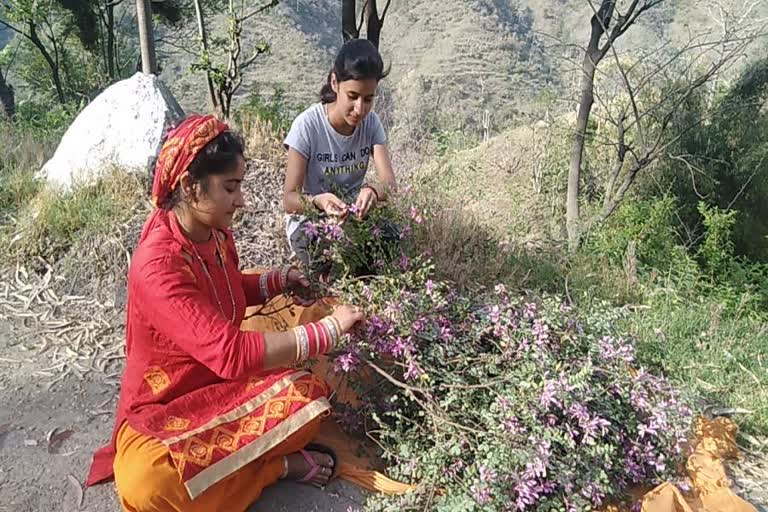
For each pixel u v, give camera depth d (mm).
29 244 4512
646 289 4922
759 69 8156
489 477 2465
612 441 2781
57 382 3455
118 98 5273
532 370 2744
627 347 2984
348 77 3121
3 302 4129
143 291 2367
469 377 2850
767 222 7777
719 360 4020
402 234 3344
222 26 23609
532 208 8281
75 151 5238
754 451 3307
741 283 5641
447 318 3043
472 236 5043
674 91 7086
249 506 2604
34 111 19688
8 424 3113
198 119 2342
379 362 2980
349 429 3020
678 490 2748
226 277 2627
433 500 2619
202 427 2430
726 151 7934
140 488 2346
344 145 3471
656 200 6855
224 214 2408
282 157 5578
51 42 24609
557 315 3096
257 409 2531
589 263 5352
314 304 3275
